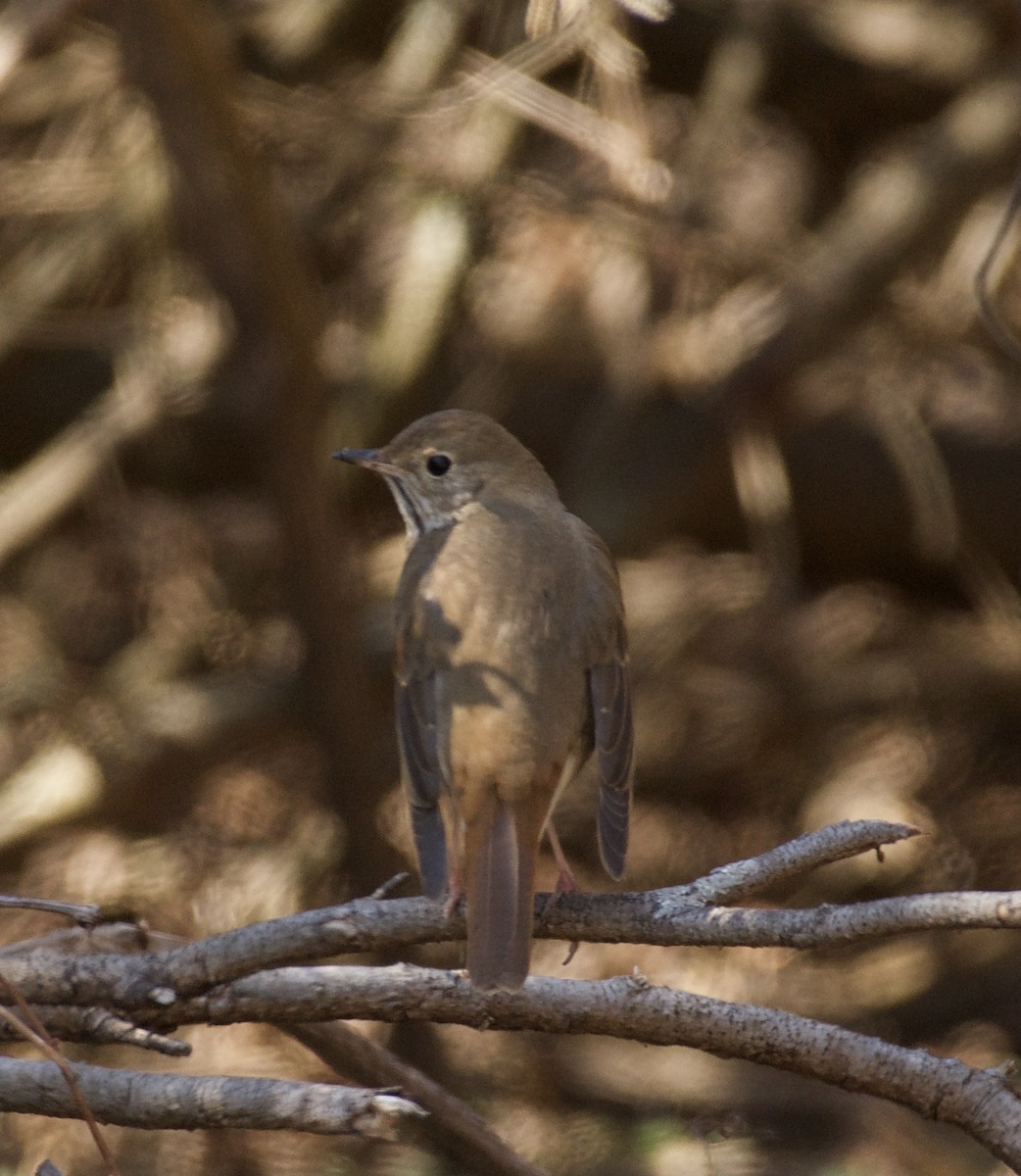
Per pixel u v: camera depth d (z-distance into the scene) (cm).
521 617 599
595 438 1255
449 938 506
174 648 1255
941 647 1302
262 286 996
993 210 1221
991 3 1261
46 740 1241
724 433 1210
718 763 1293
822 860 484
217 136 951
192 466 1327
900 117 1375
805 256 1222
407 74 1070
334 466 1204
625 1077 1070
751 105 1271
